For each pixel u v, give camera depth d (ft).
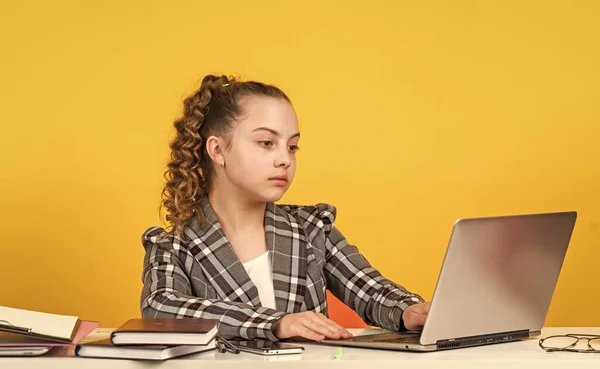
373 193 12.00
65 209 11.78
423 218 12.00
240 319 5.38
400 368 4.58
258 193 6.09
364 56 11.98
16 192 11.73
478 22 11.96
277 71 11.96
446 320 4.94
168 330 4.74
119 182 11.84
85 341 5.78
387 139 12.00
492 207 11.96
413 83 11.99
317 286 6.39
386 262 12.00
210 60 11.91
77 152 11.81
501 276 5.12
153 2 11.89
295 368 4.63
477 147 11.96
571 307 11.93
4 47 11.77
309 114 11.97
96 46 11.87
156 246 6.18
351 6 11.98
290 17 11.96
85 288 11.79
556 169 11.93
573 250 11.92
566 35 11.93
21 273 11.71
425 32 11.98
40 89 11.80
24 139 11.77
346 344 5.15
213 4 11.93
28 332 4.77
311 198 11.96
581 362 4.57
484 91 11.96
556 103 11.91
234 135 6.15
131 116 11.87
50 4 11.82
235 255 6.08
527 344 5.23
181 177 6.39
